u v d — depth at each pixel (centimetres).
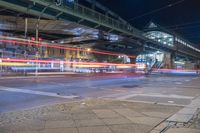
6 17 3369
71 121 719
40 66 5053
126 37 5541
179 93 1584
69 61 6184
